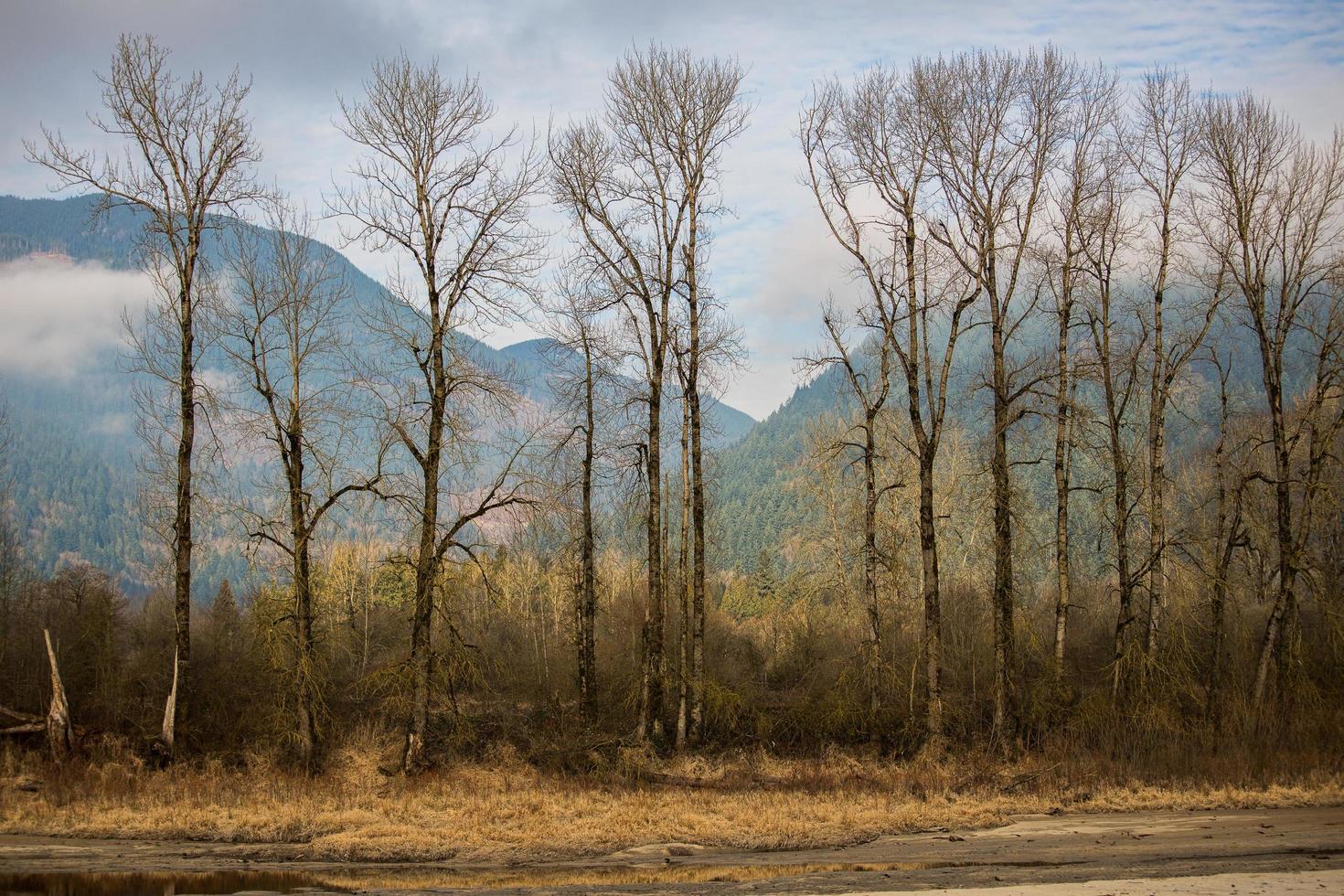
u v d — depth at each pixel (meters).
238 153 28.95
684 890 17.28
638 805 24.41
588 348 33.53
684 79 32.03
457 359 29.33
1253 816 23.27
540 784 27.38
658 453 32.66
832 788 27.03
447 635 32.41
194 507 30.22
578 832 21.72
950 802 25.23
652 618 32.22
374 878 18.28
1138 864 19.00
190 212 28.73
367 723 32.78
